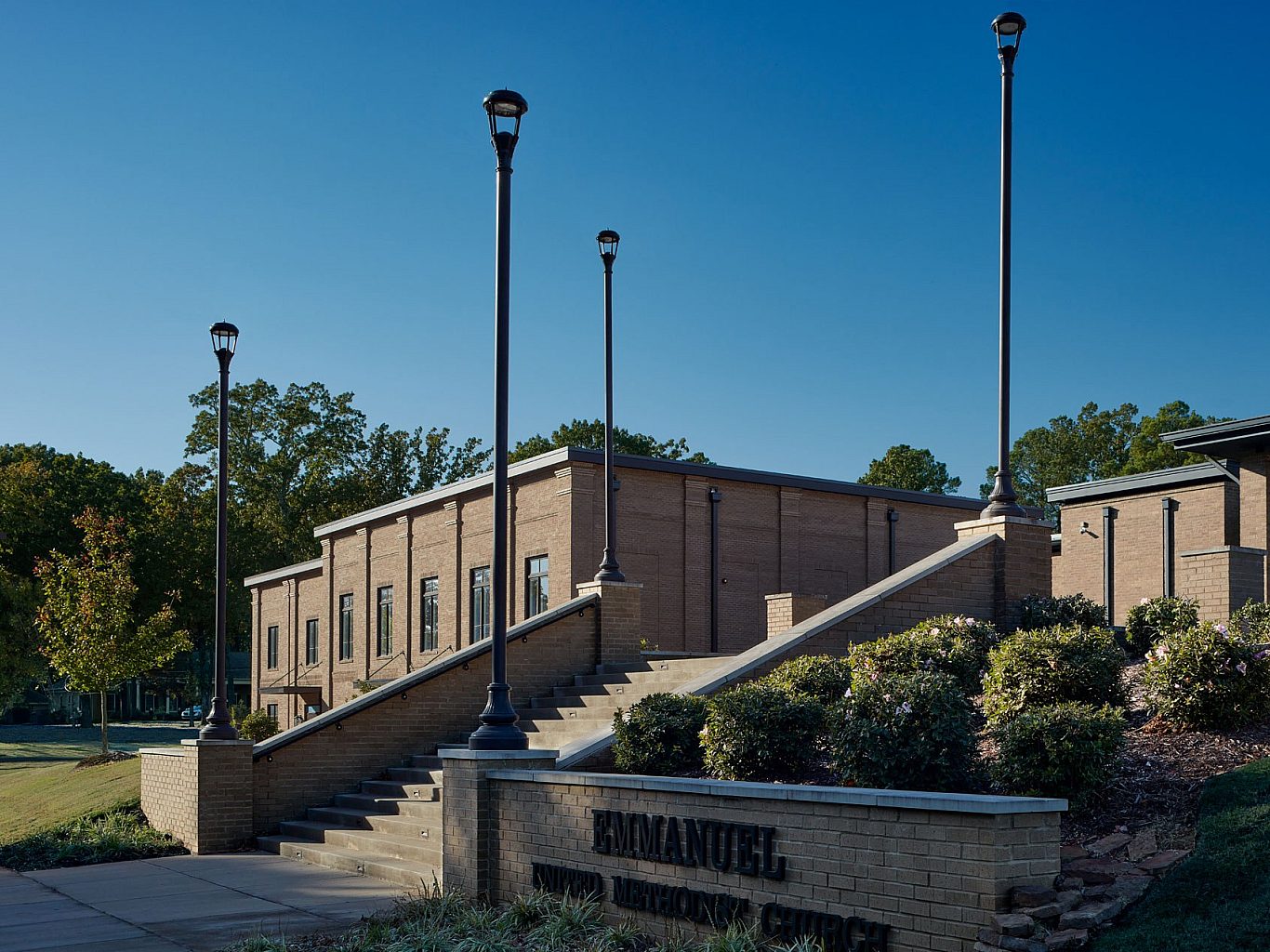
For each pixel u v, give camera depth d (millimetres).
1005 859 7250
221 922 11422
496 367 12484
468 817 11805
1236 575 14984
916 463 73938
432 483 74375
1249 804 8500
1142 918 7316
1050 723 9508
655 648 30719
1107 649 11773
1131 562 31875
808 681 13000
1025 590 16203
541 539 31469
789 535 33656
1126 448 71688
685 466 31688
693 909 9203
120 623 30969
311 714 46656
